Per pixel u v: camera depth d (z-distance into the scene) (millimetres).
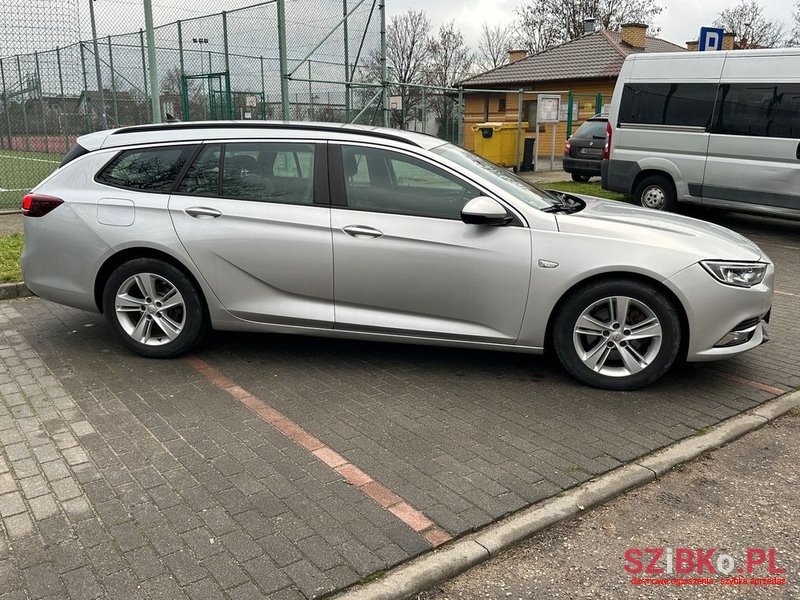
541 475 3346
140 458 3451
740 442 3809
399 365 4789
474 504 3082
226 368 4703
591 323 4340
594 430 3840
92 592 2484
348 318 4535
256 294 4617
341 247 4422
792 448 3752
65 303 4949
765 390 4461
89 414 3961
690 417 4031
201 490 3160
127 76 17891
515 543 2869
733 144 9805
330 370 4688
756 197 9711
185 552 2713
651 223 4457
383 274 4410
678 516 3105
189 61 16953
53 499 3072
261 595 2479
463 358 4941
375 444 3635
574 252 4215
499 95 29250
